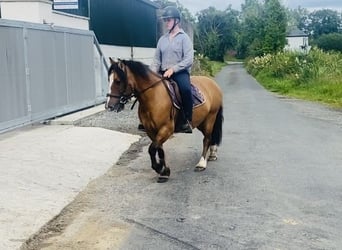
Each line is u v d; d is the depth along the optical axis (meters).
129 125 11.56
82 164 7.75
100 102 15.24
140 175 7.38
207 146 7.91
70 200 6.11
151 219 5.44
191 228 5.16
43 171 7.11
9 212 5.43
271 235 4.96
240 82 33.72
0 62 9.14
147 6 28.56
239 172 7.53
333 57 31.16
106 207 5.87
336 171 7.56
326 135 10.96
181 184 6.86
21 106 9.99
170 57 7.09
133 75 6.54
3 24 9.23
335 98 19.58
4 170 6.99
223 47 91.31
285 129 11.84
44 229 5.12
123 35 23.03
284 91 24.14
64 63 12.30
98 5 18.83
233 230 5.10
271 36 58.53
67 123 11.38
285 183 6.88
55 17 14.02
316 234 4.99
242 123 12.86
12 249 4.52
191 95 7.03
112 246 4.68
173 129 6.92
